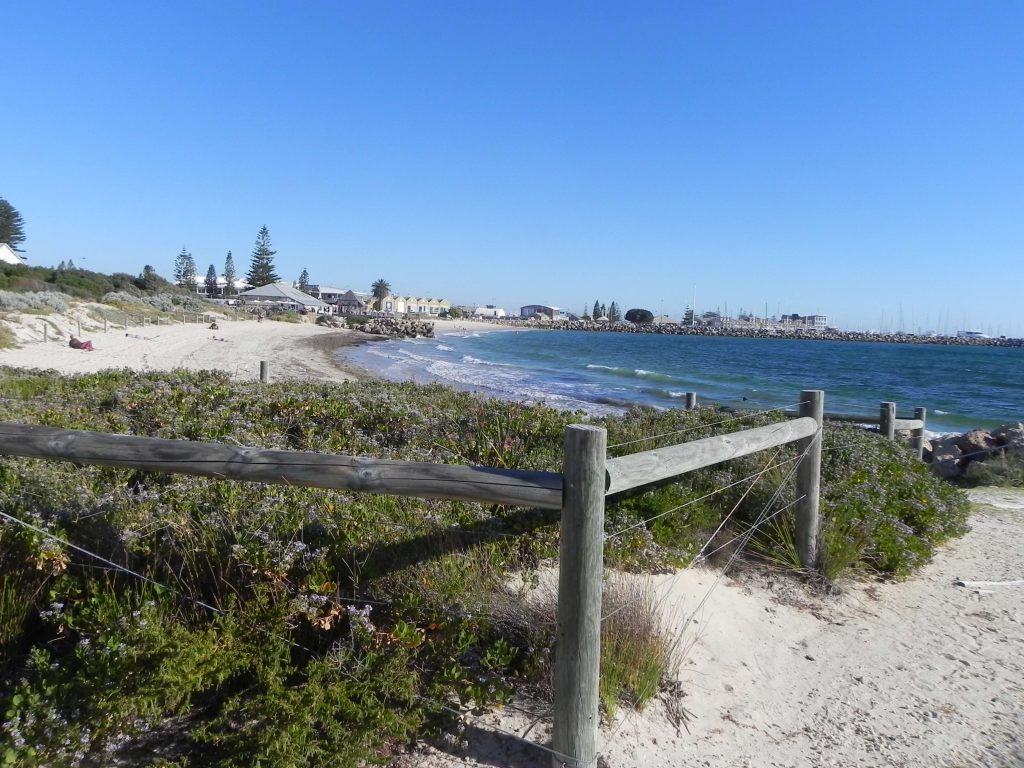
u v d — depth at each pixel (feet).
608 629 11.22
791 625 14.46
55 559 10.88
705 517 17.03
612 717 10.46
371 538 11.87
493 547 13.24
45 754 8.82
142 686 9.18
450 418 21.34
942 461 34.45
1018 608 15.93
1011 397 117.80
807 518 16.65
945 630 14.70
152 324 159.74
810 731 11.02
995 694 12.26
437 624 10.69
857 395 114.11
